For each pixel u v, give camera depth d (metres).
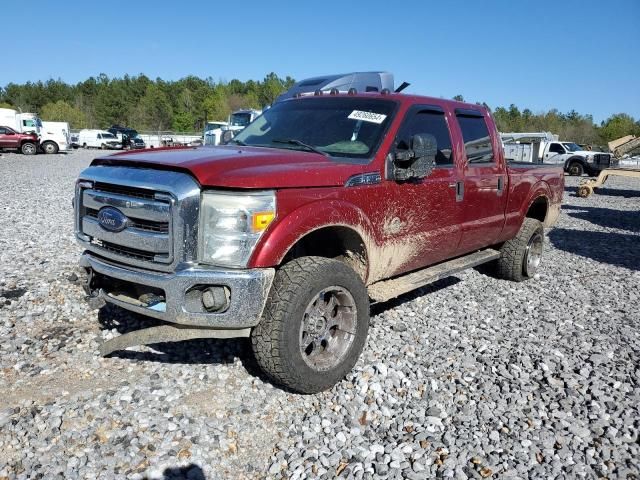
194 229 3.32
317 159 3.99
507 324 5.28
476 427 3.42
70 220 9.88
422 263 4.94
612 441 3.32
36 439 3.12
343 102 4.85
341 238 4.11
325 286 3.60
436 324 5.16
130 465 2.94
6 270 6.27
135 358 4.14
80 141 47.22
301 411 3.55
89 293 3.99
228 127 26.97
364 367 4.13
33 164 25.11
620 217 14.45
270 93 105.25
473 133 5.50
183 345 4.38
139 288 3.67
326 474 2.94
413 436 3.31
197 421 3.36
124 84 110.94
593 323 5.43
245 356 4.23
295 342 3.48
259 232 3.33
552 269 7.68
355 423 3.43
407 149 4.47
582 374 4.21
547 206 7.06
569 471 3.03
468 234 5.37
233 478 2.90
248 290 3.30
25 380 3.77
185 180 3.32
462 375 4.12
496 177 5.69
